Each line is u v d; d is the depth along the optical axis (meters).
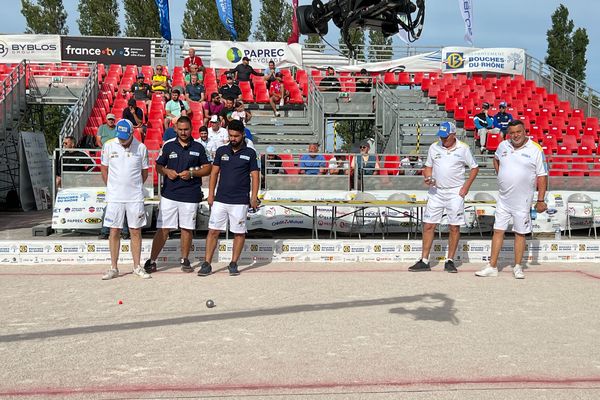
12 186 20.73
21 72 19.83
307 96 20.69
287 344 5.02
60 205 11.91
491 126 18.02
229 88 17.34
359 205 10.19
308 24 6.43
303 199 12.59
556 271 9.12
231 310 6.27
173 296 7.00
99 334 5.31
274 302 6.68
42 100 20.20
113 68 23.27
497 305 6.61
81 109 17.59
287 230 13.39
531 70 25.41
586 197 12.84
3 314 6.07
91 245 9.46
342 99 20.66
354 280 8.14
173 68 24.25
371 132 24.42
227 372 4.31
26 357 4.65
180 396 3.85
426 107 21.19
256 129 18.55
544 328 5.62
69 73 21.80
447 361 4.59
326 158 14.12
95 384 4.06
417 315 6.09
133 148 8.22
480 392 3.95
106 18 47.50
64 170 13.18
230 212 8.45
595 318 6.04
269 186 12.79
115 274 8.27
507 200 8.51
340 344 5.02
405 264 9.72
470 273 8.87
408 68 25.48
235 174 8.43
